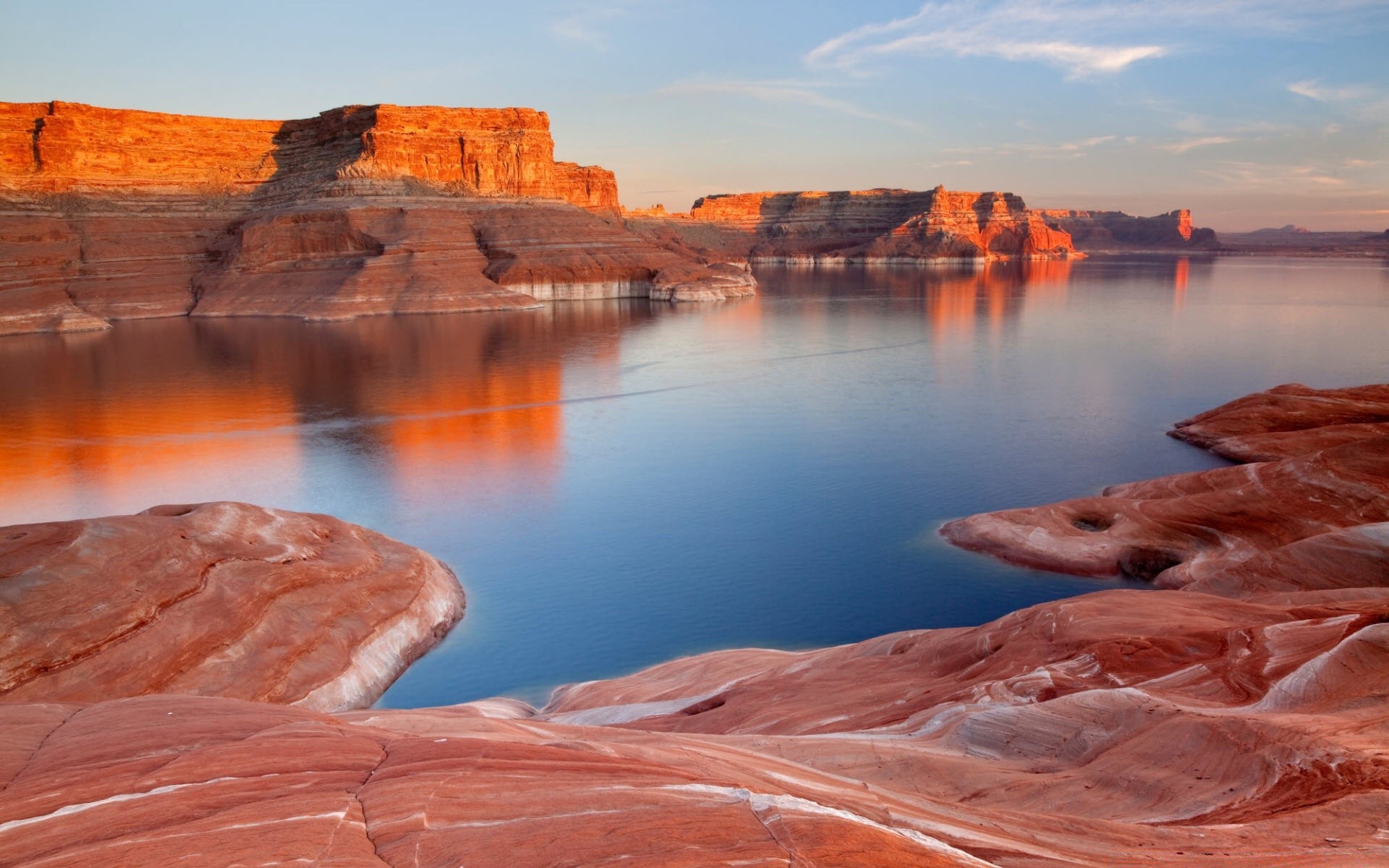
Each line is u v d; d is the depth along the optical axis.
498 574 41.78
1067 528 42.44
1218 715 16.05
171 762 10.93
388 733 12.98
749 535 46.81
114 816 9.27
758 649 32.00
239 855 8.30
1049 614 24.97
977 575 40.47
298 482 56.12
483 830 8.99
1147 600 25.62
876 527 47.50
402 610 34.06
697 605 38.44
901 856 8.97
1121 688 18.81
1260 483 41.34
